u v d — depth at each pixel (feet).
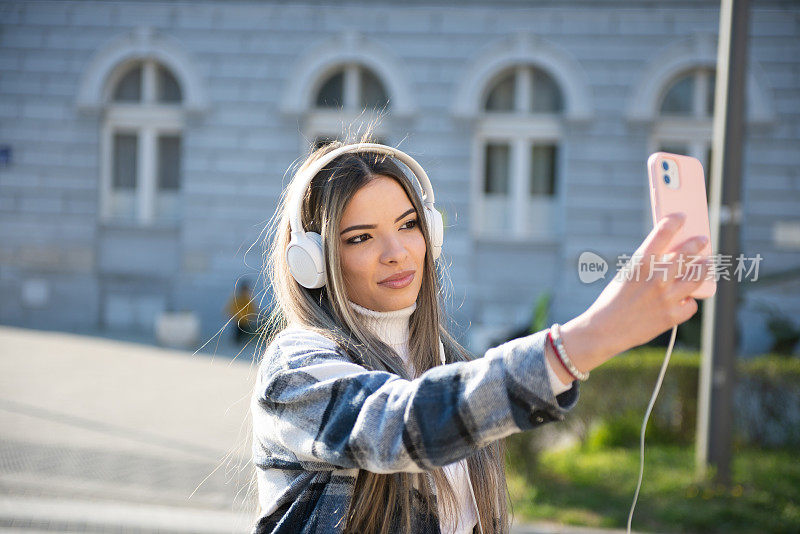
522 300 45.52
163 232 48.78
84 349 38.09
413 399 3.22
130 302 49.06
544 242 45.85
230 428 22.03
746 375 19.43
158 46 47.98
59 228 49.11
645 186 44.91
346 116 47.21
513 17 45.57
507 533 4.96
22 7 48.47
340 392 3.60
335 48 46.70
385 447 3.25
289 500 4.00
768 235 43.70
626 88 44.96
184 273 48.01
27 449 19.07
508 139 47.03
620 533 13.74
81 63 48.60
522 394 3.02
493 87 47.29
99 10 48.24
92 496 15.74
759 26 43.65
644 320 2.90
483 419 3.07
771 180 43.73
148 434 21.11
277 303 5.04
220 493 15.99
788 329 39.01
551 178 47.11
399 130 46.37
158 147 49.93
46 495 15.67
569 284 45.16
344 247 4.44
